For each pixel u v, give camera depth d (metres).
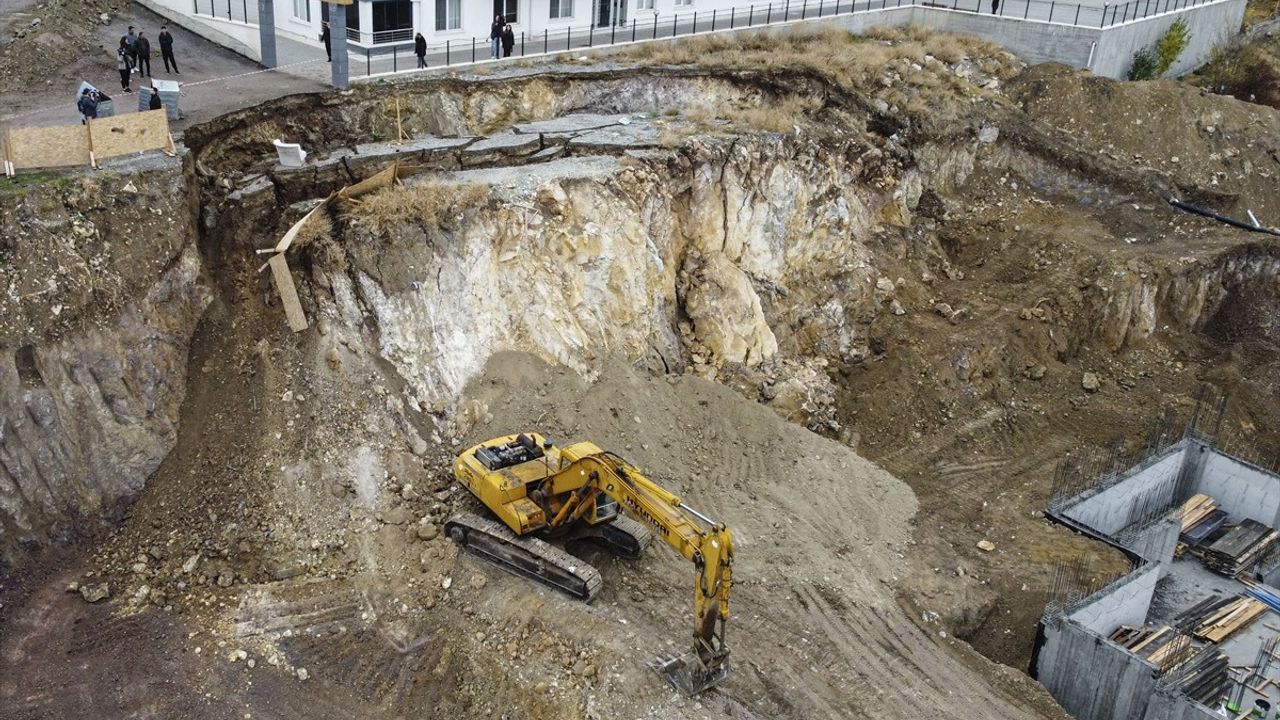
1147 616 23.56
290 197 24.55
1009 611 22.39
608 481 18.41
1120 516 26.53
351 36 33.72
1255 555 25.47
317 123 27.97
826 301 31.39
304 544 19.50
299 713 17.05
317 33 34.06
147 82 28.80
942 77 38.91
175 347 21.36
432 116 29.98
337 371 21.55
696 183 28.70
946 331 31.12
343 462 20.59
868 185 33.84
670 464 23.61
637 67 33.69
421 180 25.19
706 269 28.52
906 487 25.86
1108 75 44.31
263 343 21.78
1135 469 26.30
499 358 23.55
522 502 19.42
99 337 20.12
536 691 17.38
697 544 16.61
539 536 20.05
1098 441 29.20
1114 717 19.97
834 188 32.28
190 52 31.97
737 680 18.23
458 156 27.05
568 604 18.80
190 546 19.31
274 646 17.94
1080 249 34.19
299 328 21.78
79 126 21.53
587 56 34.81
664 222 27.77
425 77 30.36
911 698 18.77
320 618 18.42
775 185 30.50
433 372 22.61
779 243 30.95
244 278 22.77
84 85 24.62
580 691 17.36
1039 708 19.16
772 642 19.42
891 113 35.50
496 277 24.09
